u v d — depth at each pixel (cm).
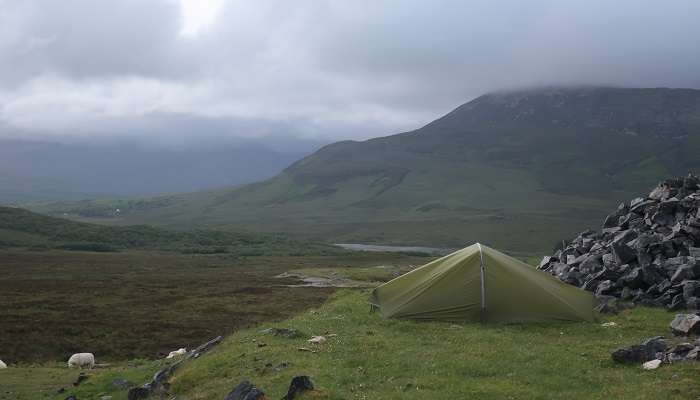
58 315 5000
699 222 2733
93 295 6284
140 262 10762
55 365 3362
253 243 16650
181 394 1798
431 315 2314
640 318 2219
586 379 1512
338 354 1859
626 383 1443
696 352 1529
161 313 5231
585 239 3288
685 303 2302
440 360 1711
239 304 5769
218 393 1628
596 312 2353
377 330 2195
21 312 5081
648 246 2686
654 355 1609
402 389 1477
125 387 2203
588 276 2739
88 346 4022
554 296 2291
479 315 2261
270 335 2198
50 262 9962
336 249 16362
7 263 9544
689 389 1330
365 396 1431
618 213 3475
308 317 2606
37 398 2241
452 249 19288
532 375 1552
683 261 2517
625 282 2548
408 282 2511
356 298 3127
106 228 15825
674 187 3334
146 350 3947
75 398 2086
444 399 1378
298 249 15725
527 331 2102
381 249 18838
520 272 2355
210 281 7919
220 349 2155
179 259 11688
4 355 3747
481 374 1584
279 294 6525
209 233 17262
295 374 1630
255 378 1680
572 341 1942
